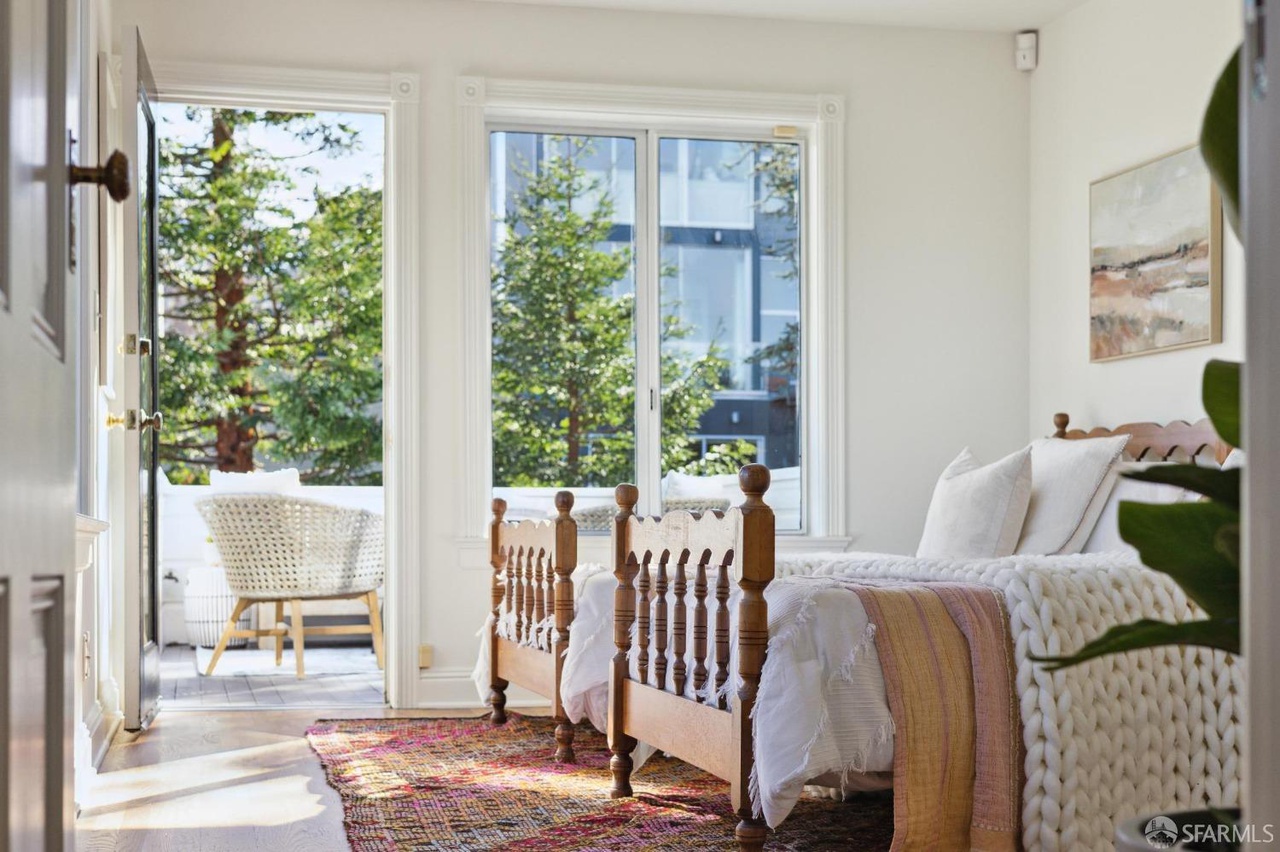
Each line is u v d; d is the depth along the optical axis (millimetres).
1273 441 623
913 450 5324
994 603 2656
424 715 4613
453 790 3309
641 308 5266
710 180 5352
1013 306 5414
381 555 6027
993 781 2547
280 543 5742
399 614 4832
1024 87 5453
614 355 5266
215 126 8133
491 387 5129
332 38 4863
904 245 5344
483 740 4059
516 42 5020
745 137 5359
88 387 3795
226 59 4773
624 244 5281
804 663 2498
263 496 5703
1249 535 646
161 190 8102
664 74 5145
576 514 5207
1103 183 4875
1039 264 5359
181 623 7066
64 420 1154
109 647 4508
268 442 8406
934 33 5387
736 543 2600
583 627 3529
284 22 4824
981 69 5418
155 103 4668
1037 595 2654
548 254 5219
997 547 4082
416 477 4859
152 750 3902
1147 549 951
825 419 5266
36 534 1018
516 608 4184
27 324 978
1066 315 5160
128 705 4164
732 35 5211
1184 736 2691
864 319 5305
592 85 5059
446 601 4883
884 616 2570
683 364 5320
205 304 8305
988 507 4105
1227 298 4207
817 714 2443
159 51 4719
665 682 3029
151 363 4512
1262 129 633
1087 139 5031
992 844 2529
